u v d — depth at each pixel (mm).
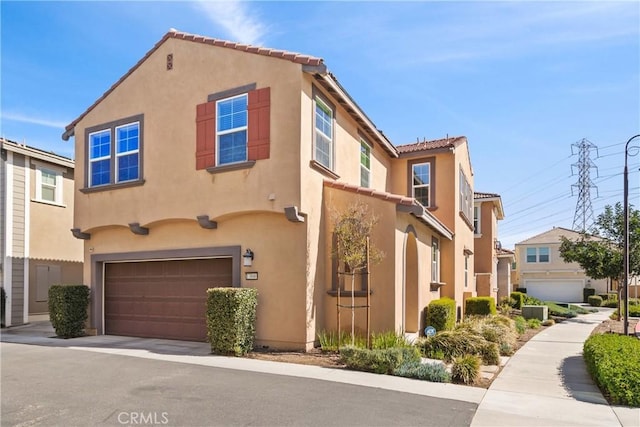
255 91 11422
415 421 5879
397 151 17453
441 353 10031
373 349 9242
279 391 7148
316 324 11156
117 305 14117
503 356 11117
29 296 17906
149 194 12914
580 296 43375
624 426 5879
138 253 13352
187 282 12875
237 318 10266
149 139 13109
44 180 19031
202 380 7832
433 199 17141
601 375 7430
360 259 10695
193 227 12461
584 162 35844
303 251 10852
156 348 11375
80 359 9789
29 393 7027
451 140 18078
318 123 11883
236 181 11461
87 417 5926
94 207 13977
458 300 17297
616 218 21438
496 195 24656
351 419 5891
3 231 17109
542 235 47125
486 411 6406
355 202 11562
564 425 5895
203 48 12422
